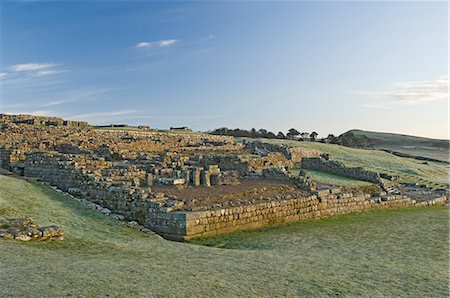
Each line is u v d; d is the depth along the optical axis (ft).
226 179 122.93
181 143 235.40
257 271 53.67
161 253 63.46
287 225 103.09
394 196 145.59
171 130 333.62
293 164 205.67
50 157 110.93
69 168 104.68
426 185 206.49
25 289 39.63
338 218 118.11
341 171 188.75
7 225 65.62
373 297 47.16
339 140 493.36
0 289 39.22
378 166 288.30
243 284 47.32
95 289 40.98
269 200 105.40
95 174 103.19
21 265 48.01
